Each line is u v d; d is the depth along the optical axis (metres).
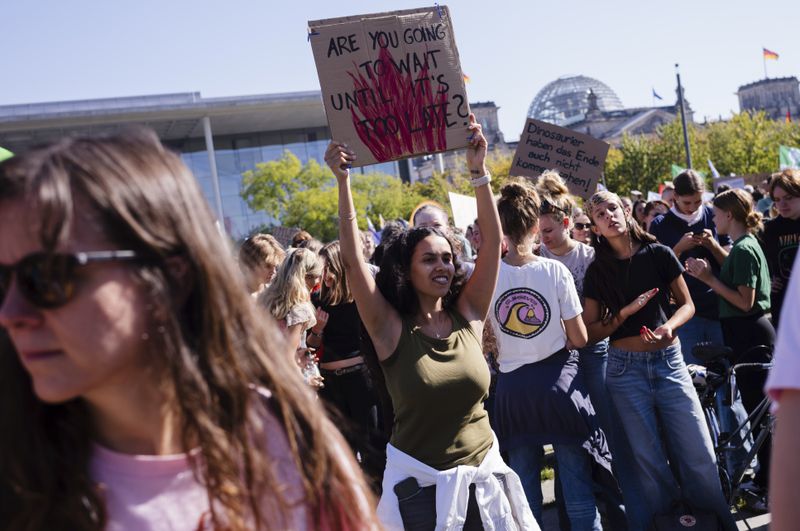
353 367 5.53
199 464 1.25
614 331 4.53
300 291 4.80
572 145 7.29
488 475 3.23
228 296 1.25
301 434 1.33
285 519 1.27
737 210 5.51
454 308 3.43
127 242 1.15
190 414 1.21
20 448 1.22
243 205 48.78
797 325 1.17
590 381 4.86
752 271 5.22
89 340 1.13
